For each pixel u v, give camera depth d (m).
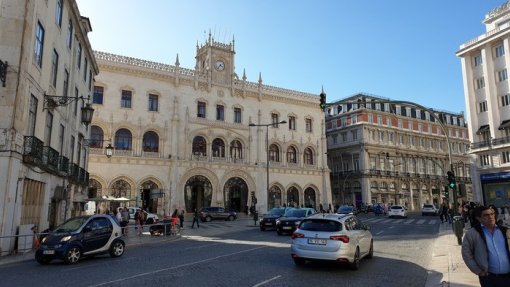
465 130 88.94
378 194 70.06
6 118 16.59
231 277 11.16
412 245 19.61
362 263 13.99
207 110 52.34
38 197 20.28
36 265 13.98
